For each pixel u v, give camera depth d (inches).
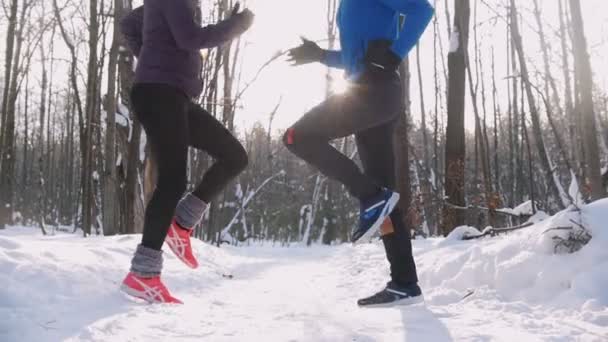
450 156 343.9
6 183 745.0
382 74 101.3
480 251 130.7
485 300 110.2
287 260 286.5
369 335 77.0
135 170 300.5
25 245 110.6
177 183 106.6
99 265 117.0
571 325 83.6
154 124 106.4
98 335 73.0
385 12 103.5
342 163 101.4
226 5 371.9
